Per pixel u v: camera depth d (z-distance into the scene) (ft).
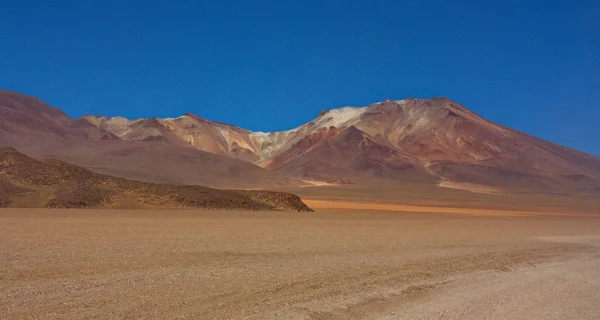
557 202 583.17
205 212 168.76
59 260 56.03
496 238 112.37
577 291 54.24
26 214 133.90
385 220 169.07
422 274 57.62
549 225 177.27
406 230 124.36
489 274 61.77
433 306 43.73
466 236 113.91
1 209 150.92
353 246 82.53
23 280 44.62
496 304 45.93
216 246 75.15
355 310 40.63
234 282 47.55
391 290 48.19
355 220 160.86
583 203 572.92
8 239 74.90
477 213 294.46
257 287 45.85
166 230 99.96
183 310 36.83
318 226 126.62
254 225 121.49
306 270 55.83
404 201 538.88
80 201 174.60
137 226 107.04
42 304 36.55
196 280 47.62
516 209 425.69
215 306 38.47
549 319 41.55
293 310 38.88
